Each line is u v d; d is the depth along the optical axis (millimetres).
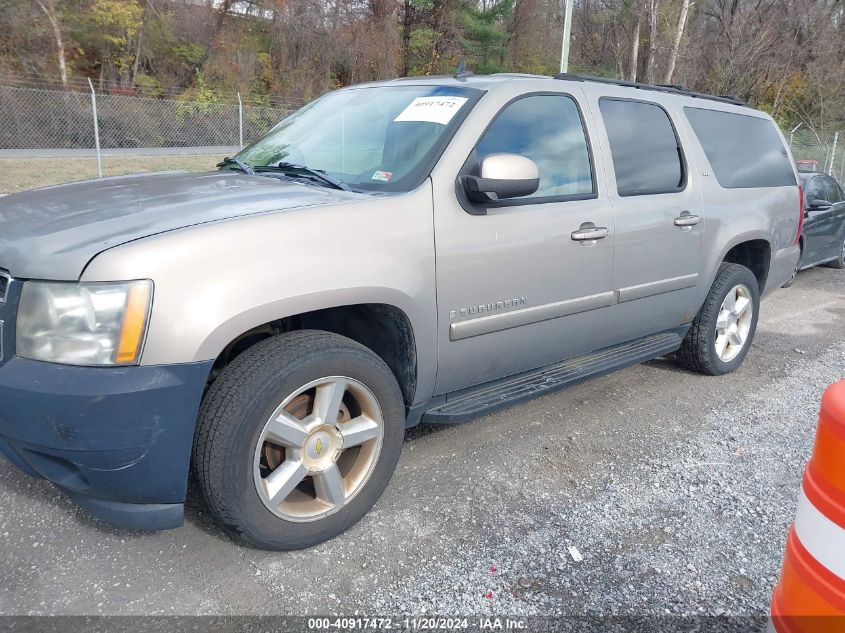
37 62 22641
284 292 2314
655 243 3861
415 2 29641
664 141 4082
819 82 30344
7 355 2178
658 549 2684
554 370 3633
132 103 19594
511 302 3131
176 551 2549
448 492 3059
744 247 4996
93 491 2238
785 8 31500
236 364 2352
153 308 2102
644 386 4570
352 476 2697
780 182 5039
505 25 34781
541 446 3574
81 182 3125
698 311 4484
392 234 2656
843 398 1522
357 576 2449
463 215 2906
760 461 3488
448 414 3020
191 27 26219
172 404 2135
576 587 2434
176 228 2260
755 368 5066
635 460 3451
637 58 34844
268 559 2525
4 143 18594
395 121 3244
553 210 3275
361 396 2631
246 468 2307
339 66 28250
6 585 2324
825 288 8445
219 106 19484
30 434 2100
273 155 3504
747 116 4902
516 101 3254
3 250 2285
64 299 2092
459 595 2367
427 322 2801
